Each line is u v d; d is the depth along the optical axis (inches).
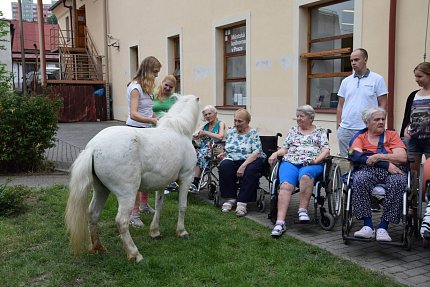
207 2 472.4
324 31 337.4
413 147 197.3
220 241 182.7
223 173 230.1
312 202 245.0
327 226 199.6
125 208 155.1
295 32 348.5
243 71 438.0
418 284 142.6
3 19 434.3
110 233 191.2
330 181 200.4
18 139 327.0
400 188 165.0
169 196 257.4
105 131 157.8
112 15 805.9
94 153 150.6
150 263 156.5
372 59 289.0
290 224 208.4
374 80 210.8
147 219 213.5
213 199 253.9
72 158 418.6
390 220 165.6
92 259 161.5
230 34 453.7
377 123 181.0
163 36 596.4
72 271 150.6
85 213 149.5
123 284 143.0
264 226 204.5
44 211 225.0
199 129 265.3
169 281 144.9
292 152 206.4
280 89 371.2
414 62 261.3
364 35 292.8
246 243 180.5
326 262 159.6
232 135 235.1
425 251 172.6
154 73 197.5
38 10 831.1
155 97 216.5
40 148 343.3
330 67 334.0
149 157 159.9
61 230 194.4
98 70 885.2
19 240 182.2
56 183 301.7
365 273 149.6
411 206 173.5
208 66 479.2
